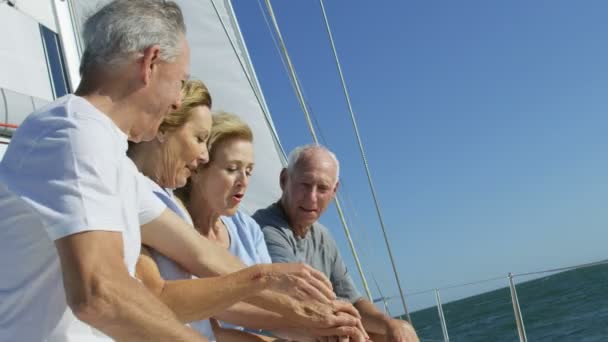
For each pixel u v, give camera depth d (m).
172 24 1.30
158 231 1.62
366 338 1.91
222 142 2.01
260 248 2.32
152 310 1.12
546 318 18.42
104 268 1.10
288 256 2.55
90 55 1.27
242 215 2.31
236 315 1.90
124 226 1.25
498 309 21.58
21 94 2.64
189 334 1.16
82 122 1.17
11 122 2.51
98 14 1.29
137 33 1.25
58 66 3.03
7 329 1.18
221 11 3.91
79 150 1.14
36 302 1.18
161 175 1.81
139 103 1.28
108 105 1.26
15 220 1.17
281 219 2.66
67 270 1.10
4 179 1.16
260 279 1.58
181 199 2.05
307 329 1.88
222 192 2.01
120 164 1.22
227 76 3.87
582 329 16.47
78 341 1.21
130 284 1.12
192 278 1.70
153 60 1.27
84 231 1.10
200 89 1.81
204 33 3.88
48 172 1.13
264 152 3.81
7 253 1.17
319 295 1.61
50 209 1.11
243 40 3.93
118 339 1.12
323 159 2.65
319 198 2.64
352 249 3.18
